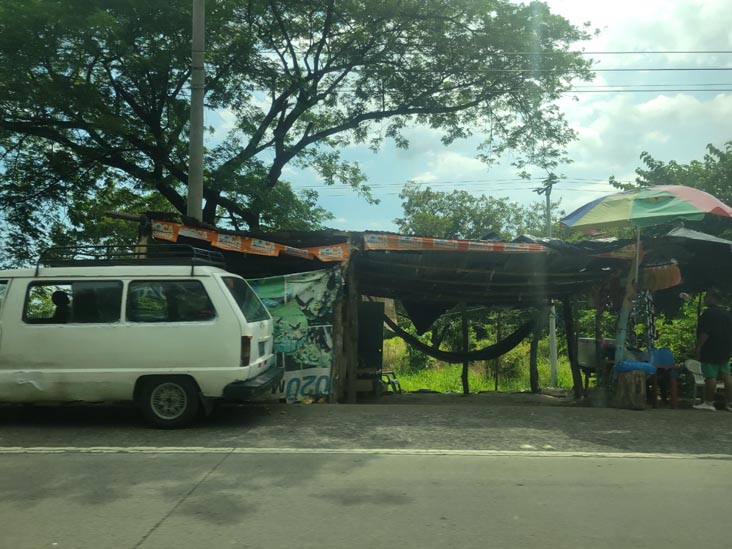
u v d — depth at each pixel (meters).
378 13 15.99
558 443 6.86
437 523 4.44
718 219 12.63
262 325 8.08
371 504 4.82
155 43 13.82
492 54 16.72
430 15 16.20
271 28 16.66
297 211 17.66
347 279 10.72
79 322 7.32
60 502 4.84
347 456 6.23
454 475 5.61
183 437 6.96
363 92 18.05
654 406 9.65
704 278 11.59
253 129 16.69
